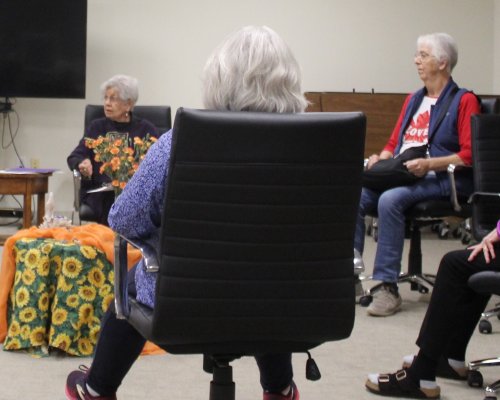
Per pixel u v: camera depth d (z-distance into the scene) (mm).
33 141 6973
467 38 7355
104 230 3258
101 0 6965
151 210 1786
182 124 1618
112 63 7008
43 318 3111
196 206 1665
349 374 2939
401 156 3998
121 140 3809
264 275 1727
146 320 1785
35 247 3105
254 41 1781
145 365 3014
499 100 4438
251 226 1693
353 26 7227
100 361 2092
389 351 3258
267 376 2189
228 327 1735
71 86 6625
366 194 4078
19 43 6543
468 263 2588
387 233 3912
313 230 1734
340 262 1782
